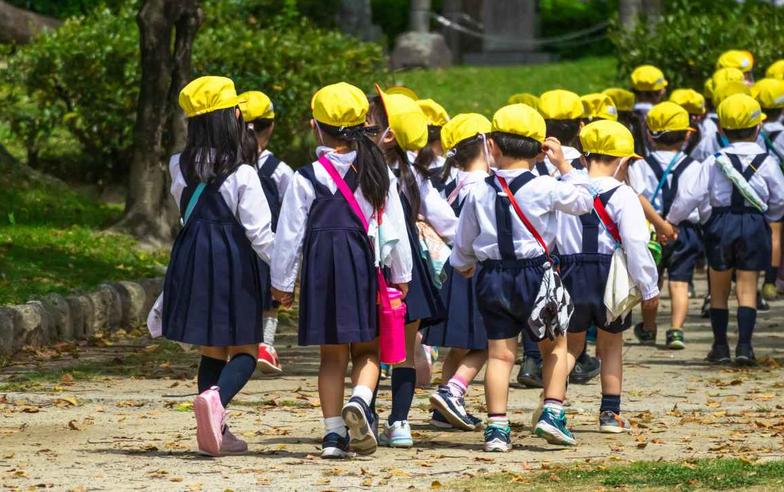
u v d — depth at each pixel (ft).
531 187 51.26
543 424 53.52
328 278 49.52
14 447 52.75
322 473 47.60
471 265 53.72
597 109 74.54
